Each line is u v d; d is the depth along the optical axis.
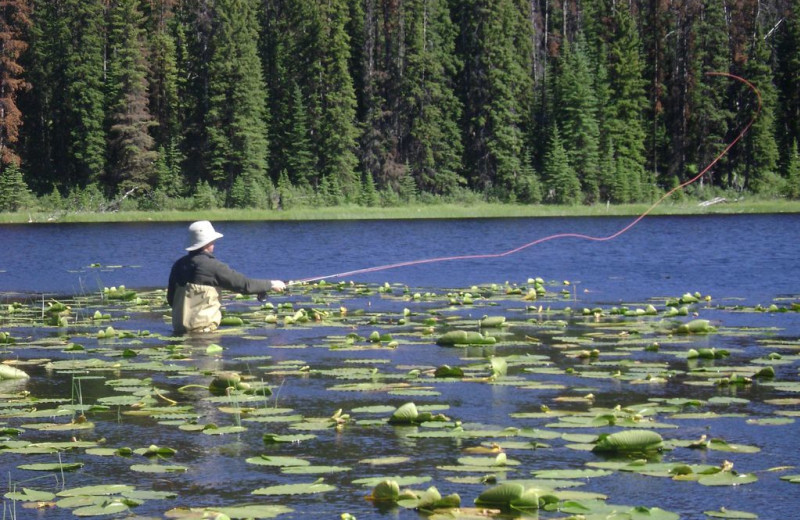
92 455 7.75
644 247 36.16
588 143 86.31
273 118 93.81
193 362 11.97
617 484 6.88
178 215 74.12
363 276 25.44
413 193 86.06
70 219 71.50
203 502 6.57
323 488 6.66
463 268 27.73
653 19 96.19
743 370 10.97
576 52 89.50
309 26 89.06
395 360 12.02
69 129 88.69
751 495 6.61
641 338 13.70
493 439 8.09
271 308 17.73
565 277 24.62
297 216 75.19
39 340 13.95
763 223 54.72
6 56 81.75
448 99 90.75
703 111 87.75
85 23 88.06
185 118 92.06
